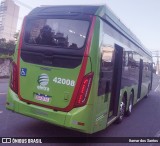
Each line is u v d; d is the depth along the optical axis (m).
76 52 5.70
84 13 5.94
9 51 33.50
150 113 12.64
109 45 6.60
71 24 5.96
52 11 6.43
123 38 8.47
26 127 7.19
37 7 6.82
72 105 5.67
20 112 6.36
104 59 6.17
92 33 5.70
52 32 6.13
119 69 8.10
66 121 5.65
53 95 5.89
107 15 6.41
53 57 5.94
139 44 12.57
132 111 12.91
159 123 10.19
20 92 6.42
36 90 6.16
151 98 20.41
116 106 8.09
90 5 6.18
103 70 6.15
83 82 5.60
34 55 6.25
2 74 27.05
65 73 5.77
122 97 8.96
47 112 5.91
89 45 5.65
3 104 10.28
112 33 6.94
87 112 5.58
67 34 5.93
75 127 5.57
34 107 6.11
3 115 8.35
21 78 6.43
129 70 9.77
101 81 6.05
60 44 5.94
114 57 7.28
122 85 8.54
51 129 7.25
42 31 6.29
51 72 5.94
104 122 6.61
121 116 9.42
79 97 5.61
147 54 16.81
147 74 17.41
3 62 27.09
